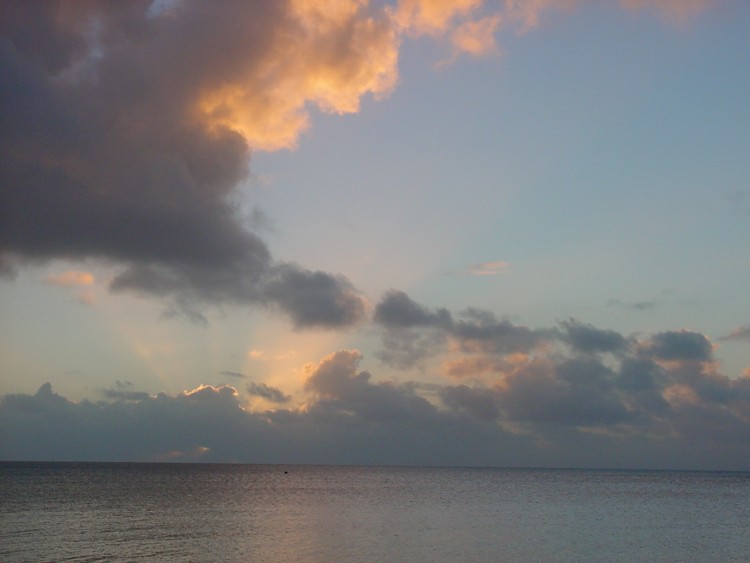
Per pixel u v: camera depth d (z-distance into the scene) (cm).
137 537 6241
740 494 16662
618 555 5572
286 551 5466
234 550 5484
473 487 18762
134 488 15225
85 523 7456
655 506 11475
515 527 7562
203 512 9006
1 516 8281
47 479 19750
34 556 5134
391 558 5209
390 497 13100
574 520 8544
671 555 5625
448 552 5556
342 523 7738
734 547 6166
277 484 18888
